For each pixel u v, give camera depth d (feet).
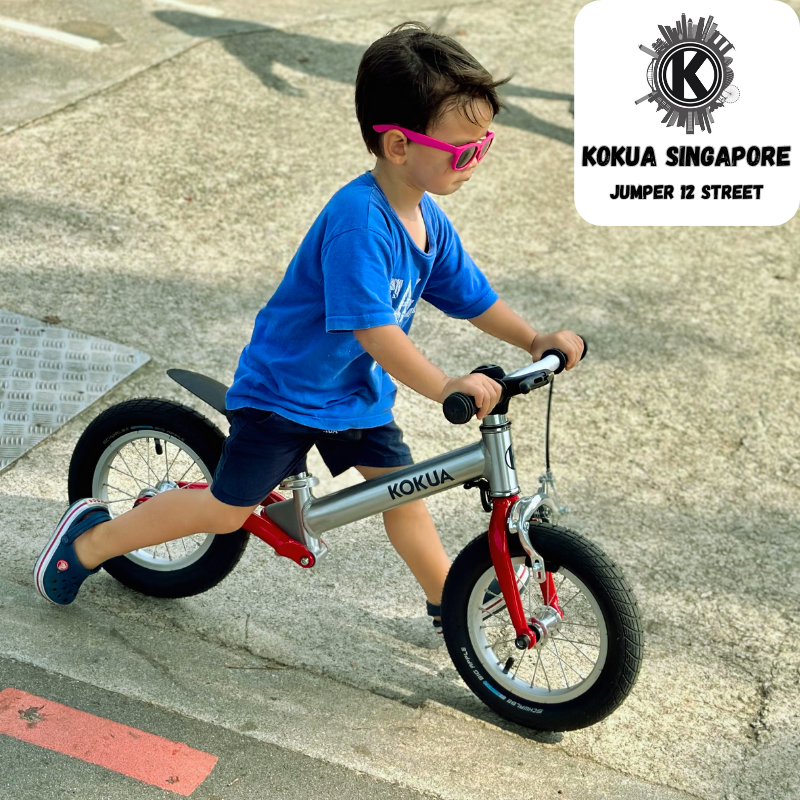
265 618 9.47
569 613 10.23
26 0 22.68
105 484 9.71
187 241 15.57
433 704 8.70
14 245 14.74
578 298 15.71
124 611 9.30
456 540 10.93
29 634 8.78
